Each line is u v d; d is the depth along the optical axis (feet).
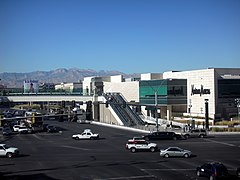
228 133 240.94
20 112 440.04
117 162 131.64
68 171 114.62
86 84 522.06
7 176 107.45
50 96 354.95
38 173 111.65
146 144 159.74
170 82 328.49
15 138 223.71
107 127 298.56
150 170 115.65
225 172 101.19
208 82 304.50
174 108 332.39
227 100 303.89
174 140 204.13
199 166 112.88
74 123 350.64
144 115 353.31
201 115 310.86
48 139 216.13
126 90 398.62
